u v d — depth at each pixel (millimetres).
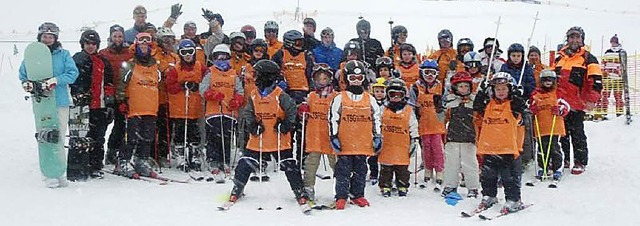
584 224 5840
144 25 9227
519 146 6758
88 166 7605
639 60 15188
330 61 8773
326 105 7023
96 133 7770
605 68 12062
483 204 6484
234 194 6574
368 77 8219
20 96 15219
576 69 8180
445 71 8961
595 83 8109
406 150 7117
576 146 8109
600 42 23422
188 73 8203
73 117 7445
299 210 6336
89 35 7684
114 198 6633
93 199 6559
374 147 6641
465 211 6438
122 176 7863
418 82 7953
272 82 6879
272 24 9273
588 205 6434
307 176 6770
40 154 7059
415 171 8148
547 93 7895
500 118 6461
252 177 7742
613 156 8742
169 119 8414
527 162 8094
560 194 6996
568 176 7934
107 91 7801
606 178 7641
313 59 8703
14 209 6082
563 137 8320
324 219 6000
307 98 7191
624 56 10531
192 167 8344
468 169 7070
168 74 8156
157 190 7105
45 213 5965
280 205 6539
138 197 6719
